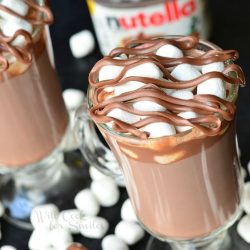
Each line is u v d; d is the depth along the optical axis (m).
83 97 0.57
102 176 0.52
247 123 0.53
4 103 0.47
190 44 0.41
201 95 0.37
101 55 0.62
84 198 0.51
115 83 0.39
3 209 0.54
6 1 0.47
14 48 0.45
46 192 0.55
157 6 0.56
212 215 0.43
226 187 0.42
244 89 0.55
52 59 0.50
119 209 0.52
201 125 0.37
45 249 0.50
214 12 0.62
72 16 0.65
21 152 0.50
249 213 0.48
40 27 0.47
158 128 0.37
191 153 0.39
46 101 0.49
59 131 0.51
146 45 0.42
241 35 0.59
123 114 0.38
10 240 0.52
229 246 0.49
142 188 0.42
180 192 0.41
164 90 0.38
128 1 0.56
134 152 0.39
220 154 0.40
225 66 0.40
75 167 0.56
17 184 0.56
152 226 0.44
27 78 0.47
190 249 0.49
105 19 0.58
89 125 0.46
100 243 0.50
